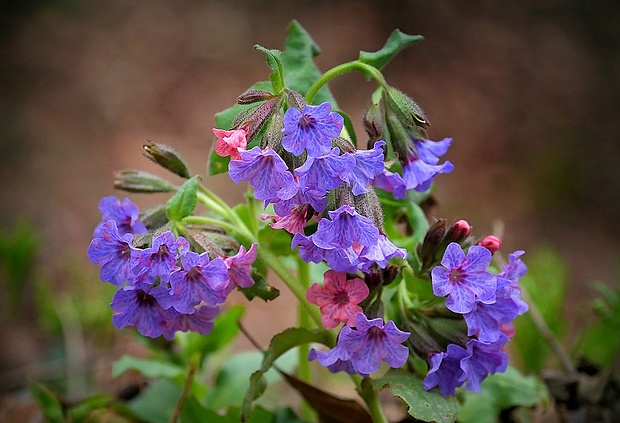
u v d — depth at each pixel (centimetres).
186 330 33
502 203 88
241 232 35
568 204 90
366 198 31
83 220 76
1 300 65
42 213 76
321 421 38
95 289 59
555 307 47
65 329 53
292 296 71
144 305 32
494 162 93
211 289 31
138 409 40
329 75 34
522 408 41
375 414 35
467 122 97
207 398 41
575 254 82
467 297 31
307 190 30
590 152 97
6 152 82
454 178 90
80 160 82
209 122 89
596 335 46
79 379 50
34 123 86
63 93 90
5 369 58
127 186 35
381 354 31
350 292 32
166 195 78
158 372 39
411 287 35
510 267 32
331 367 33
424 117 34
